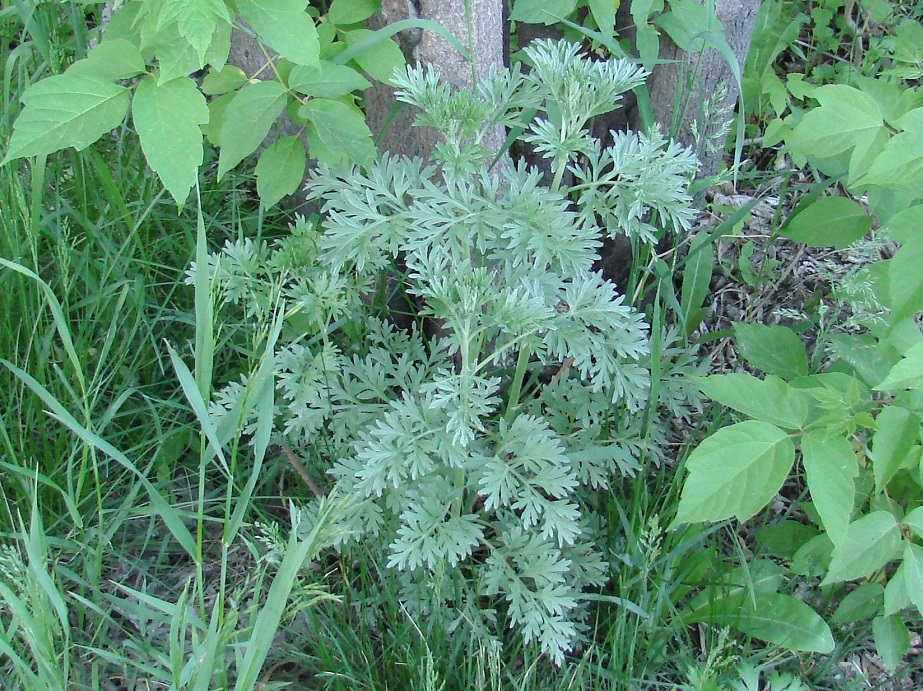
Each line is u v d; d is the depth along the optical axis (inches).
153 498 22.9
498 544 30.1
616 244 38.2
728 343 39.7
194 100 25.1
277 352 31.9
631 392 27.2
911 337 26.9
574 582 28.3
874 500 27.7
